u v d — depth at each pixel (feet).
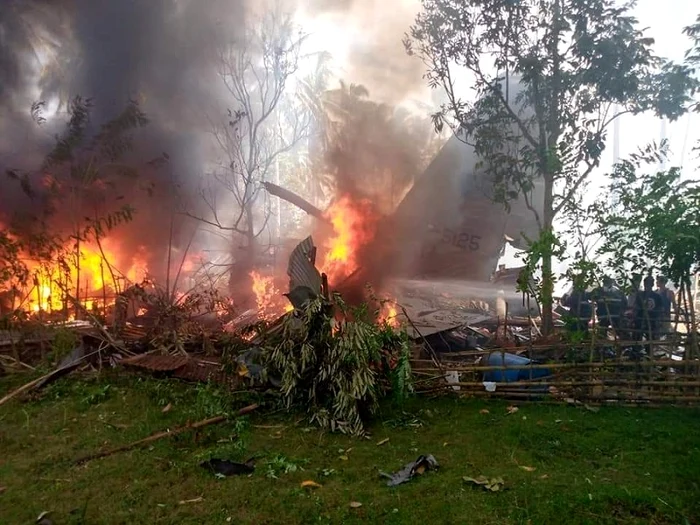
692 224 18.60
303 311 18.21
